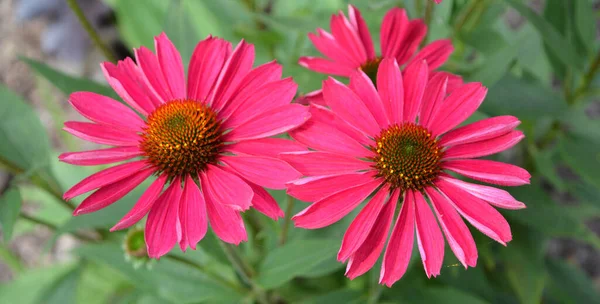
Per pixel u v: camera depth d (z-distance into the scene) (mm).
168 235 368
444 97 393
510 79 491
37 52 891
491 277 570
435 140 387
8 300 578
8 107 499
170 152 385
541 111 485
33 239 762
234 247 427
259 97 387
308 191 366
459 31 510
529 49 582
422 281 516
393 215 376
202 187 381
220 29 620
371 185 378
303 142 378
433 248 365
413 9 513
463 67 519
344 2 512
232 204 358
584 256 692
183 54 508
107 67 394
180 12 512
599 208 546
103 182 373
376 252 365
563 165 718
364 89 389
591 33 504
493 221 359
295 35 596
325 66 424
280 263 427
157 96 400
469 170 376
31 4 883
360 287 509
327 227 470
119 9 706
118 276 596
